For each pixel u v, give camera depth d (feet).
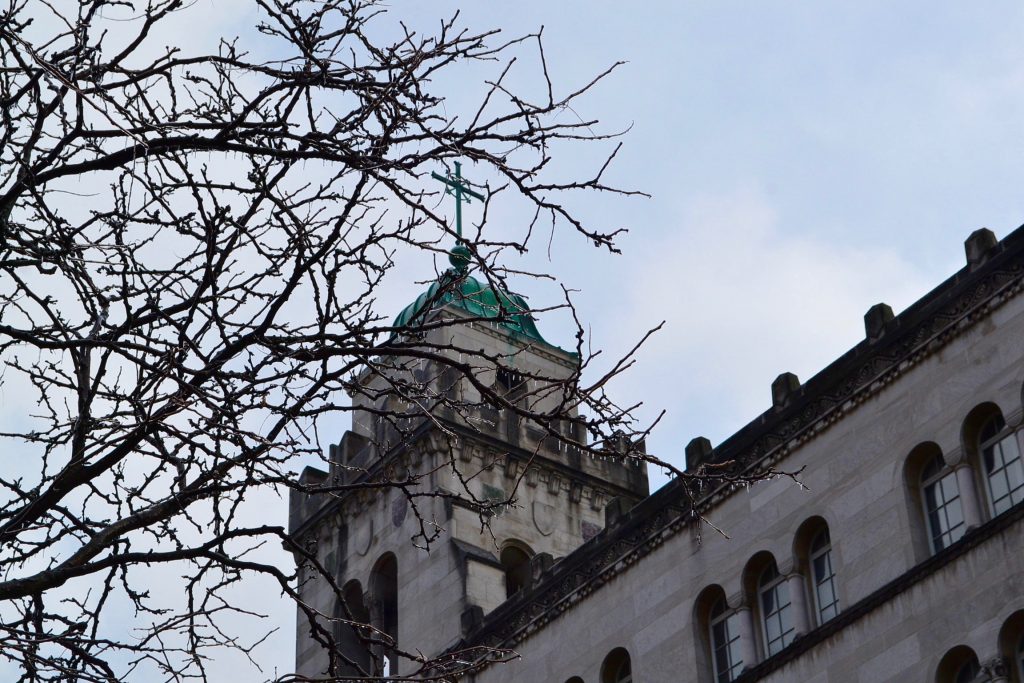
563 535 202.59
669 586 154.61
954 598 129.18
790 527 145.07
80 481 50.67
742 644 145.59
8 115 51.55
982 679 125.59
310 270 51.39
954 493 134.82
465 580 183.93
